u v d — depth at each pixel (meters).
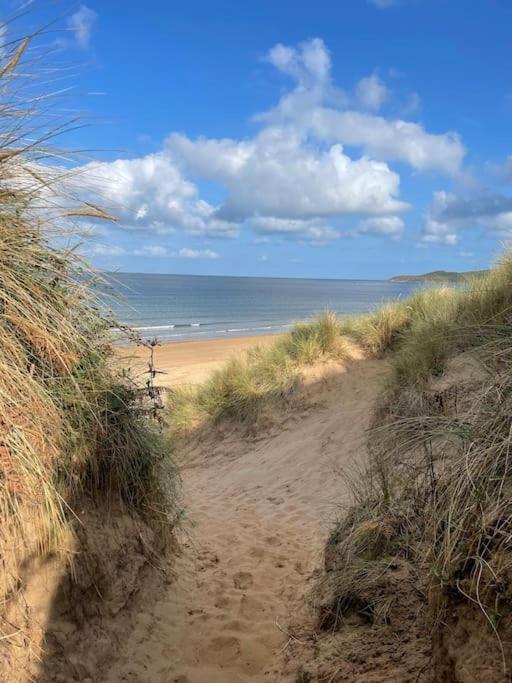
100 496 3.53
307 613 3.71
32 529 2.72
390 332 10.20
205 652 3.45
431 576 2.48
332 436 8.01
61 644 2.78
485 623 2.08
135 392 4.12
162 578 3.97
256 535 5.38
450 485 2.54
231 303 64.12
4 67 2.97
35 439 2.84
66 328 3.26
